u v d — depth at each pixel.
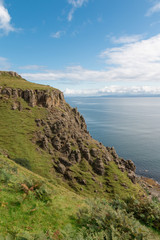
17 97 98.25
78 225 11.64
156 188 84.88
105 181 71.06
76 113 131.38
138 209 16.67
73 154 76.50
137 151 150.12
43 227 10.38
